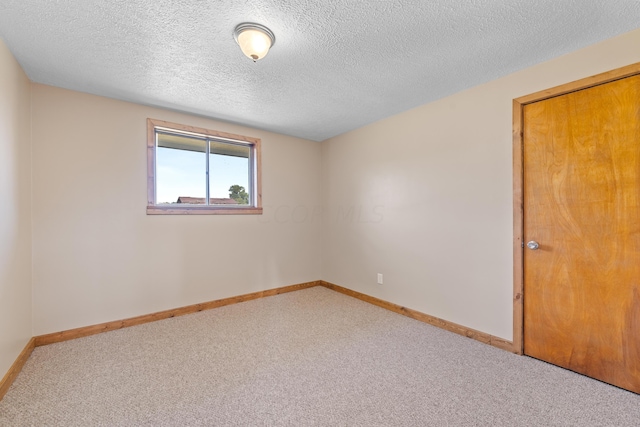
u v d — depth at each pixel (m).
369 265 3.56
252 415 1.57
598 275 1.88
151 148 2.93
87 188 2.60
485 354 2.23
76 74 2.26
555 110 2.05
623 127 1.77
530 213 2.17
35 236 2.36
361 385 1.84
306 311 3.22
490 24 1.69
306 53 1.98
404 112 3.10
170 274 3.05
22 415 1.56
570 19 1.64
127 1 1.48
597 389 1.78
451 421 1.52
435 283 2.81
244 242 3.61
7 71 1.87
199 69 2.19
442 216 2.74
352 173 3.80
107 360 2.14
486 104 2.41
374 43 1.87
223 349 2.32
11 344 1.90
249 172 3.76
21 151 2.13
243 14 1.58
